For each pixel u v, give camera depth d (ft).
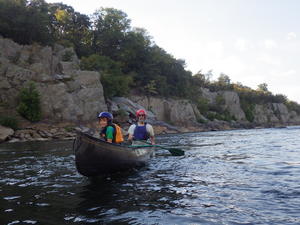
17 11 136.36
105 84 149.79
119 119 132.46
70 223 11.28
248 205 13.15
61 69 133.18
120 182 18.93
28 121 103.65
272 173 20.76
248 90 361.71
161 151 41.06
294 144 48.78
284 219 11.22
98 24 218.38
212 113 234.79
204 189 16.40
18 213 12.76
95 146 19.31
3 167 26.94
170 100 202.18
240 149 41.63
